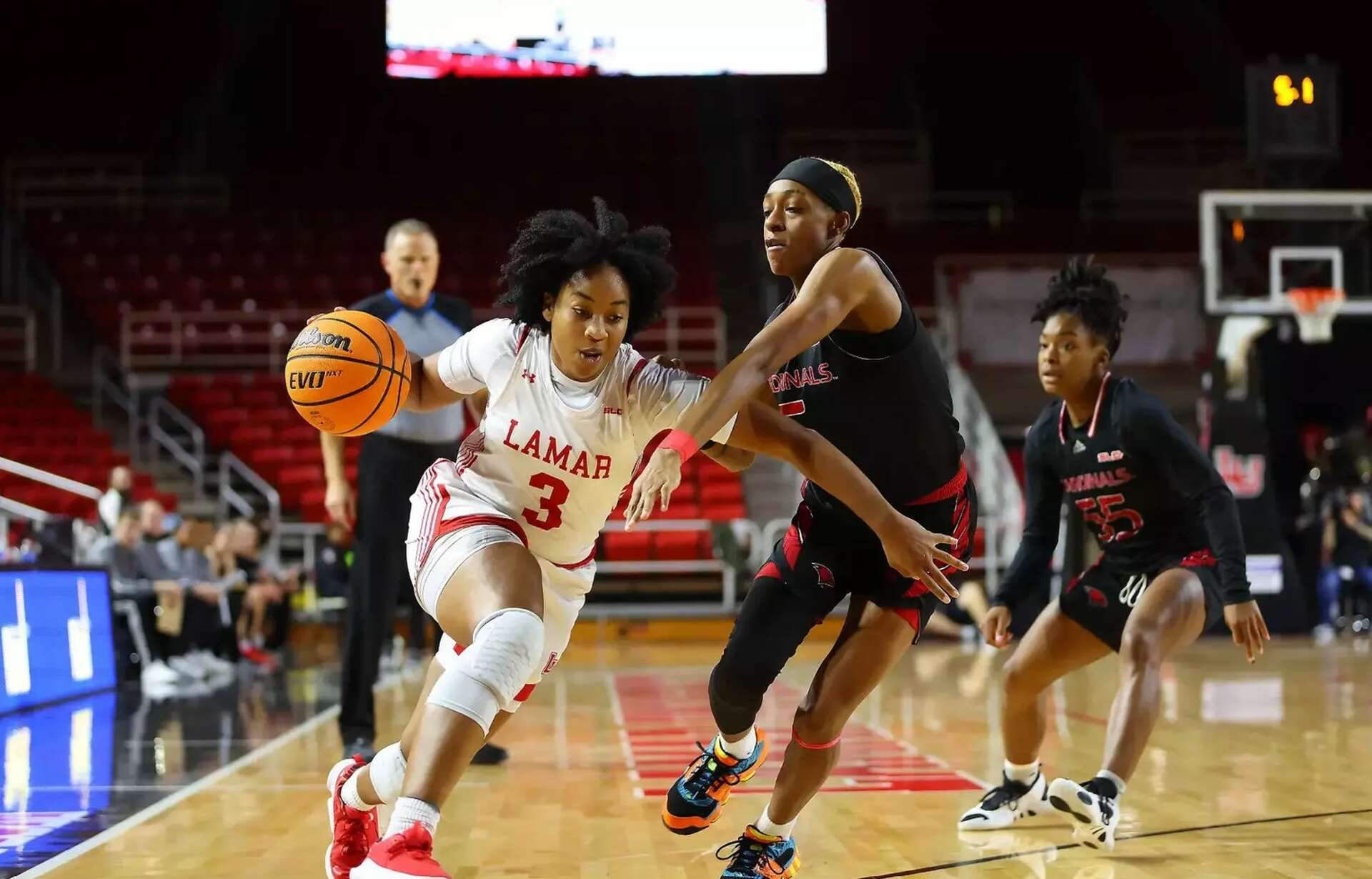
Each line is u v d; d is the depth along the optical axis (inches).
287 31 779.4
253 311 672.4
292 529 521.3
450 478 112.4
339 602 468.8
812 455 104.5
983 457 576.1
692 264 745.6
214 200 773.9
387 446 207.8
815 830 152.3
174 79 778.2
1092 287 152.9
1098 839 132.6
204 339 647.8
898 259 741.3
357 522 209.5
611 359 107.4
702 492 583.5
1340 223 564.7
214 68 779.4
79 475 548.4
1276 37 772.0
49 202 763.4
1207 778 189.3
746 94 826.2
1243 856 136.8
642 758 217.2
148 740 239.9
